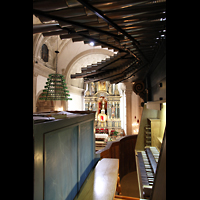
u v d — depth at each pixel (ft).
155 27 7.53
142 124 17.34
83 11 6.10
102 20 6.86
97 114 57.06
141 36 8.70
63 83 17.03
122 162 20.02
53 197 3.74
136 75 20.10
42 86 29.60
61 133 4.40
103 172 7.70
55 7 5.72
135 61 16.97
